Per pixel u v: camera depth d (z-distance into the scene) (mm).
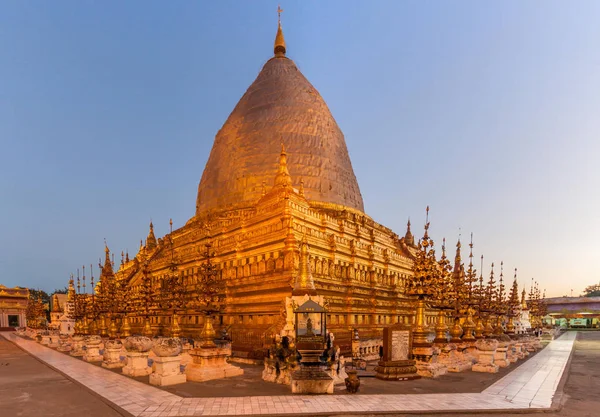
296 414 16375
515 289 51719
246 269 42562
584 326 137000
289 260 36500
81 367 32031
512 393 20797
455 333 32906
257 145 57750
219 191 59000
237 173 57375
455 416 16531
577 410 17891
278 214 40469
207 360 25375
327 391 20375
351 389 20578
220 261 46406
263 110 60438
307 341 21359
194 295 46156
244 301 40156
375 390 21344
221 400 18922
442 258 31844
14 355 44719
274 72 66438
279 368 23781
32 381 25641
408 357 25688
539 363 35125
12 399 20188
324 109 64625
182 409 17266
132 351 27562
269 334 31297
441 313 31281
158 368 23391
